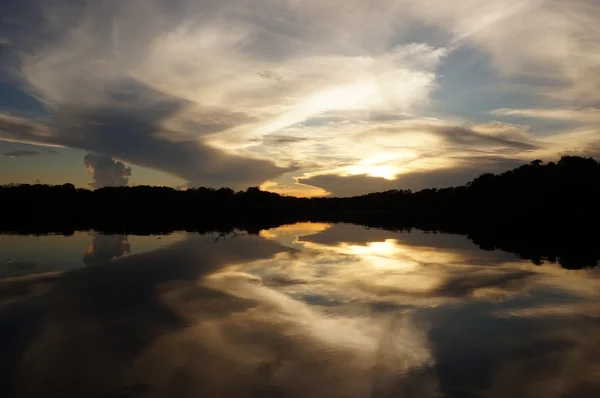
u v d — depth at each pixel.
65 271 27.38
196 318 17.41
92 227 67.38
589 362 13.55
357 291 22.59
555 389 11.79
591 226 70.56
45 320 17.02
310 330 16.20
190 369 12.64
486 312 18.94
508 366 13.15
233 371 12.53
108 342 14.66
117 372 12.38
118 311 18.27
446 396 11.30
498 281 25.55
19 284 23.38
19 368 12.62
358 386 11.76
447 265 31.39
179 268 28.69
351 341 15.13
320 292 22.27
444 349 14.53
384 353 14.09
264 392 11.33
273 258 34.06
